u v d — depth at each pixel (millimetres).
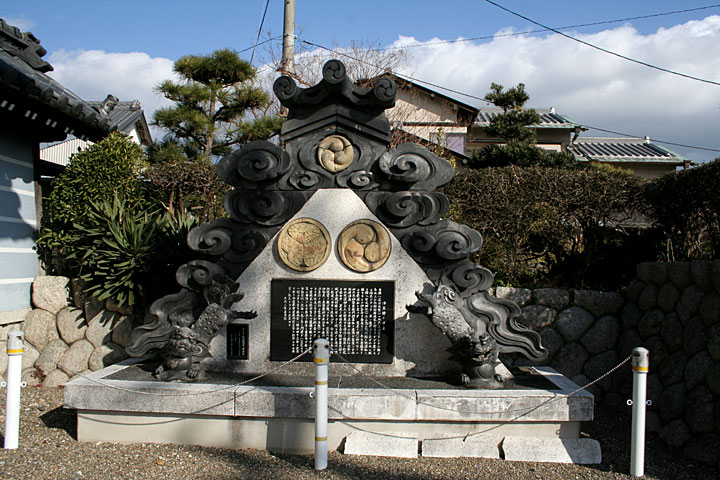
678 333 4762
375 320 4867
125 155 6727
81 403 4344
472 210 6684
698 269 4492
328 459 4102
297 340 4902
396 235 4871
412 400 4215
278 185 4949
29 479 3676
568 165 12438
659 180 6023
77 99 6941
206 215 8094
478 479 3811
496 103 14023
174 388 4336
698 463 4141
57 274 6781
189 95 12023
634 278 5859
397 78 14953
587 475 3910
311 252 4895
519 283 6715
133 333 4754
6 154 6051
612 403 5680
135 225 6012
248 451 4258
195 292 4867
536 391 4344
